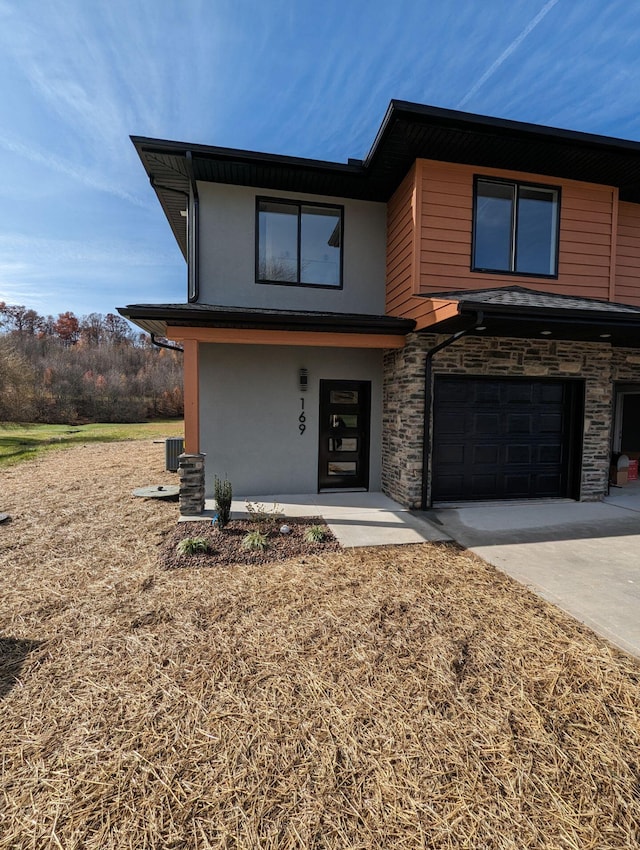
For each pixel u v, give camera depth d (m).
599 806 1.90
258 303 7.94
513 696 2.58
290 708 2.48
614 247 7.77
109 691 2.62
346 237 8.24
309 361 8.02
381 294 8.38
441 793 1.96
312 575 4.37
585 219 7.63
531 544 5.38
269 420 7.93
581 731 2.32
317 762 2.12
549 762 2.12
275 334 6.79
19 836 1.76
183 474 6.45
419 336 6.91
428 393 6.98
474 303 5.16
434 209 6.95
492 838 1.76
